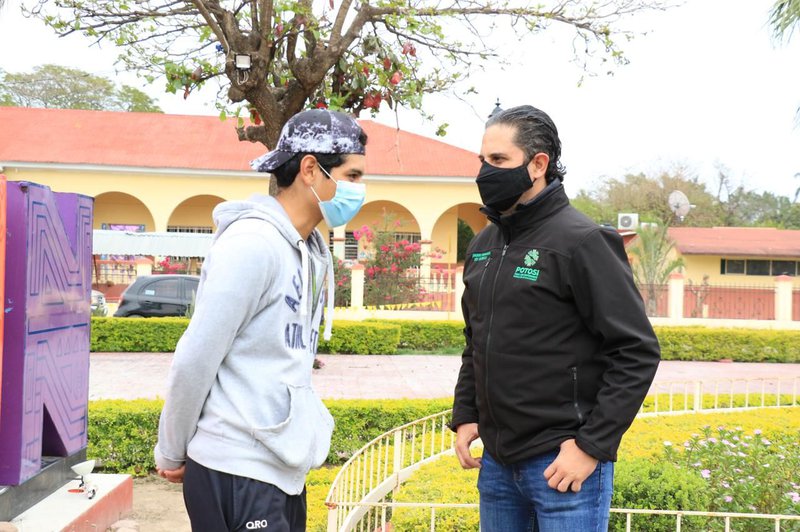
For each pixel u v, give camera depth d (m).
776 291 18.64
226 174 23.48
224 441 1.99
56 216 3.88
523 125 2.38
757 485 4.24
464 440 2.73
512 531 2.56
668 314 18.64
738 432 5.48
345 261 23.84
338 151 2.17
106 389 9.99
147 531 4.64
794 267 24.86
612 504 3.97
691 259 25.11
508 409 2.35
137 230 24.88
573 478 2.21
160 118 26.44
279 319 2.04
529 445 2.33
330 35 6.98
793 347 15.90
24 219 3.50
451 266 26.03
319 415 2.23
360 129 2.26
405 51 6.77
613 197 41.09
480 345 2.44
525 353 2.32
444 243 26.12
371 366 13.04
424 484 4.55
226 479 1.98
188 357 1.92
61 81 35.28
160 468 2.19
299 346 2.12
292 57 6.79
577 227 2.32
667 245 21.94
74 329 4.17
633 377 2.19
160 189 23.53
